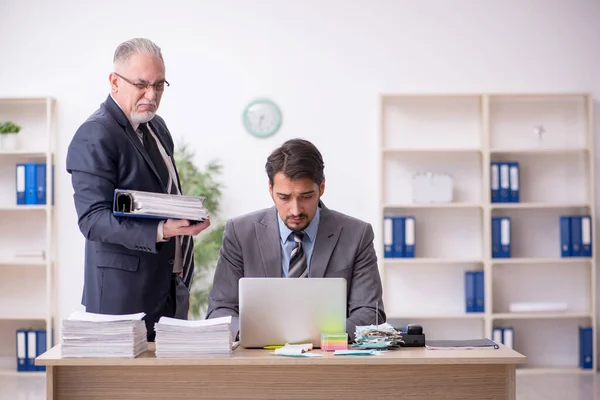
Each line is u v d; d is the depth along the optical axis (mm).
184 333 2652
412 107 6609
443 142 6617
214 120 6512
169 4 6523
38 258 6355
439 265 6629
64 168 6488
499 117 6641
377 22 6574
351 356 2660
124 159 3197
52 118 6484
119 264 3176
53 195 6461
